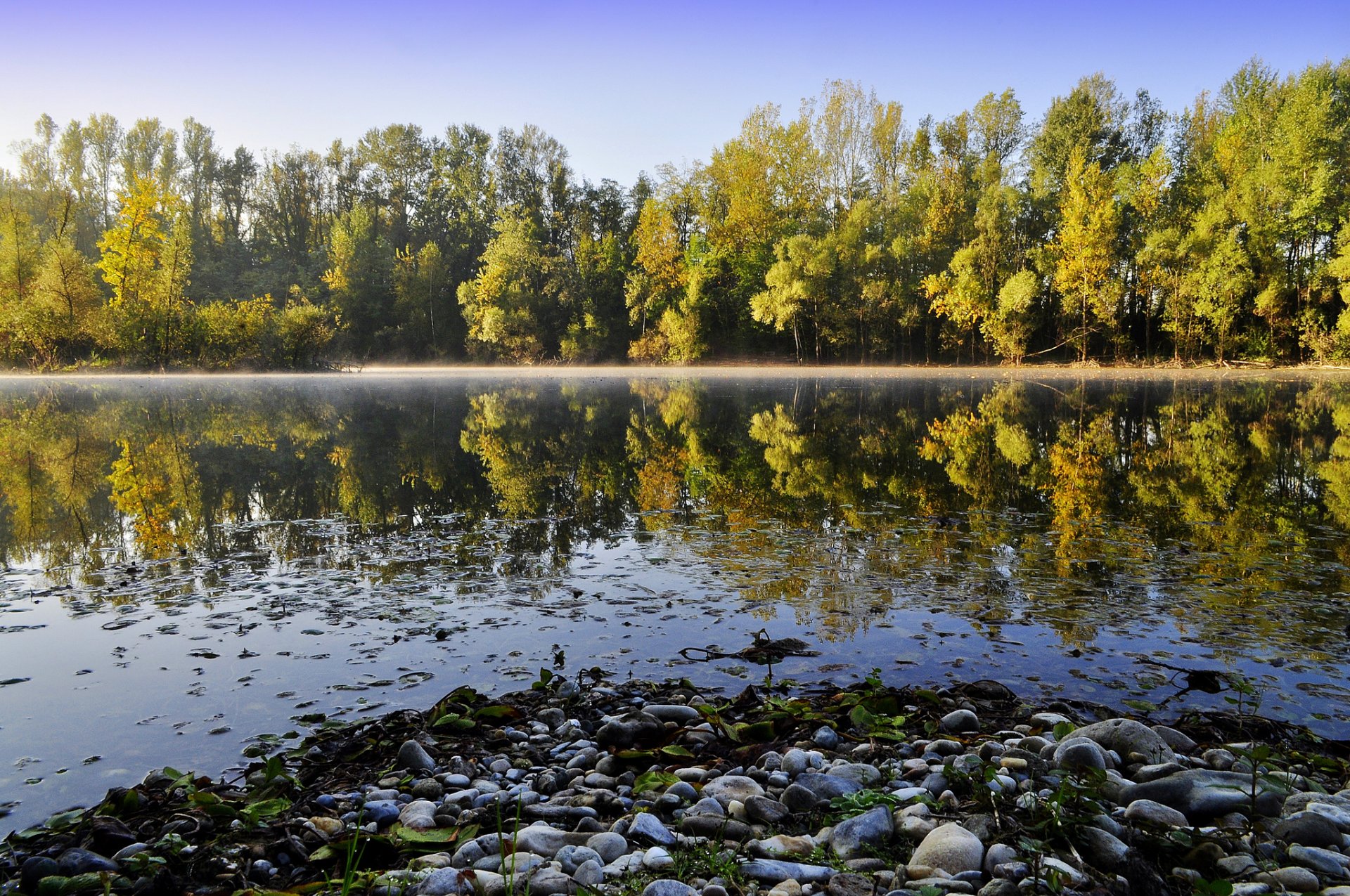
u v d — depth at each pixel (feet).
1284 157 126.52
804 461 39.63
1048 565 20.29
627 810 9.68
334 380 134.72
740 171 174.09
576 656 14.84
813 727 11.89
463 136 233.14
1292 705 12.43
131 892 8.00
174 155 223.10
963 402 78.54
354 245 206.49
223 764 11.02
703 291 178.60
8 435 52.01
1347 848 8.13
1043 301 153.79
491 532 24.93
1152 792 9.32
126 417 64.59
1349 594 17.72
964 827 8.65
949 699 12.78
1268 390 91.50
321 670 14.20
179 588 19.06
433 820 9.29
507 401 84.89
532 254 197.67
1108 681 13.42
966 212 157.99
